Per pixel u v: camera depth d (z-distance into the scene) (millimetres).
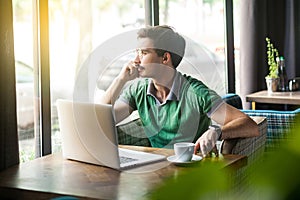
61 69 2453
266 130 2598
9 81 1851
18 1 2234
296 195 344
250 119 2217
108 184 1556
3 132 1830
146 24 3303
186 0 3771
